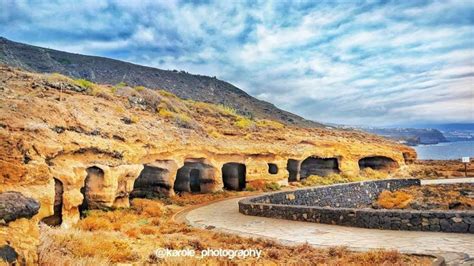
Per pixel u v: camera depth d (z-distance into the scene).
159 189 28.12
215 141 35.12
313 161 45.06
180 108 45.19
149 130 27.94
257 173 36.44
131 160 22.52
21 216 7.68
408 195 35.91
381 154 49.81
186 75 106.88
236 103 96.44
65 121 19.53
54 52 82.25
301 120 100.44
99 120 23.50
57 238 10.32
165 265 9.30
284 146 41.22
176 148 28.62
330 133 57.66
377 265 8.93
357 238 12.60
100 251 9.98
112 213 18.86
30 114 17.67
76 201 16.44
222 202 27.47
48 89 26.41
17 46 73.25
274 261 9.91
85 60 86.00
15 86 24.45
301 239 12.86
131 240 12.76
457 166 53.91
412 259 9.35
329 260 9.67
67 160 17.30
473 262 8.70
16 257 6.88
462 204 31.39
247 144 37.66
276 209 18.72
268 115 93.62
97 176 19.42
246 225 16.67
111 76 82.31
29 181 11.12
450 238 11.83
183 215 20.86
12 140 11.36
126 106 32.47
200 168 33.22
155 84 88.19
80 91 30.11
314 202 29.89
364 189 35.56
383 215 14.38
